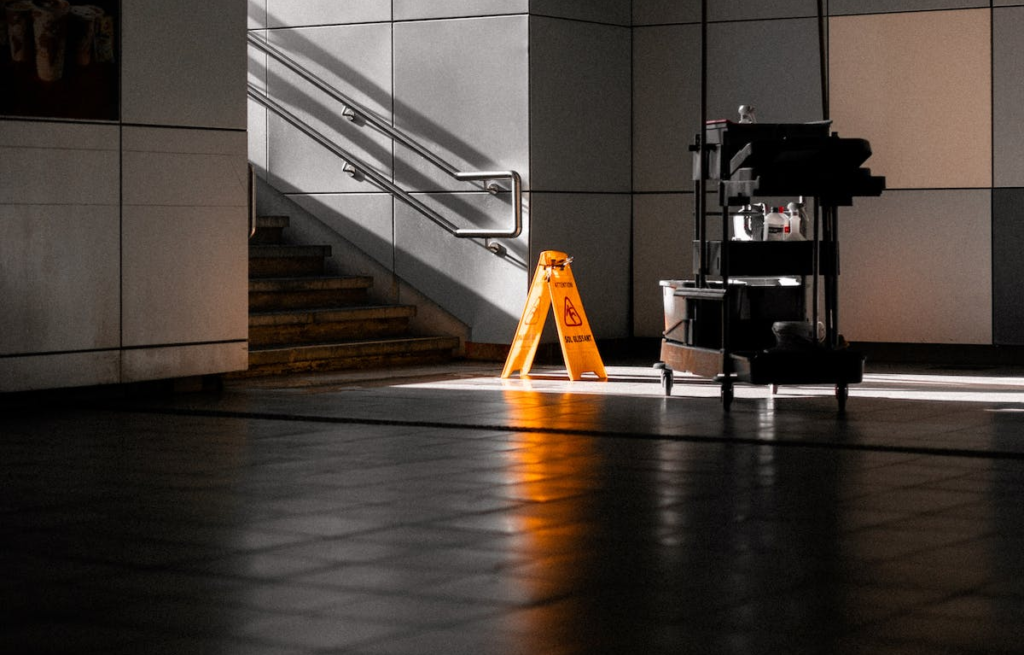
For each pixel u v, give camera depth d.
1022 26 14.78
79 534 6.46
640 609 5.10
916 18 15.16
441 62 15.36
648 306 16.12
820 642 4.66
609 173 15.88
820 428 9.81
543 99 15.06
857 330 15.49
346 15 15.91
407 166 15.62
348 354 14.34
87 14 11.37
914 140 15.21
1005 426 9.87
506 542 6.24
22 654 4.59
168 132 12.02
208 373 12.39
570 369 13.20
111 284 11.66
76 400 11.62
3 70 10.93
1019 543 6.20
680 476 7.95
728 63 15.87
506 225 15.04
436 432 9.75
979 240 14.98
